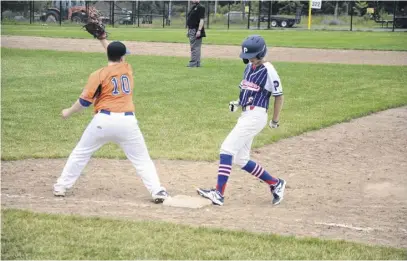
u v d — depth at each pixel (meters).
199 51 32.09
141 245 8.89
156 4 81.50
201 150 15.70
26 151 15.16
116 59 11.19
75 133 17.41
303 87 26.47
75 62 33.56
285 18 75.69
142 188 12.50
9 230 9.34
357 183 13.30
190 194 12.14
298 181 13.38
